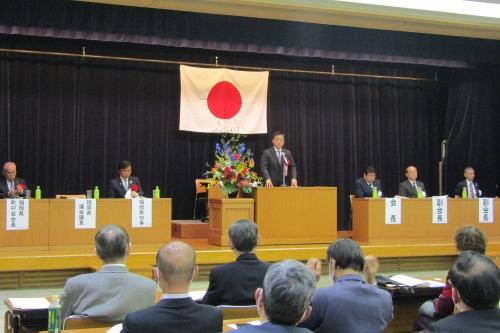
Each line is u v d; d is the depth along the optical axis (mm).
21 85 9492
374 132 11727
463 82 11328
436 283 4656
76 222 7004
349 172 11523
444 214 8516
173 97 10367
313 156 11266
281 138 8453
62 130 9711
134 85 10148
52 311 3129
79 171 9781
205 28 9125
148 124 10211
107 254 3205
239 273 3670
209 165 10492
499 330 2186
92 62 9906
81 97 9820
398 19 9656
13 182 8016
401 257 8094
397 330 5137
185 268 2535
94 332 2889
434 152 12102
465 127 11312
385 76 11734
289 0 8805
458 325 2207
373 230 8156
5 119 9359
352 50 9945
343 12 9320
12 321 3840
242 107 10344
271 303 2059
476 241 3752
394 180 11812
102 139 9922
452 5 9367
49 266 6555
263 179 8453
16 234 6785
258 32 9414
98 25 8555
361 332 2961
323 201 7875
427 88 12133
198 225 8820
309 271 2139
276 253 7320
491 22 9844
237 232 3754
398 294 4457
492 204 8773
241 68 10703
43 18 8281
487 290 2227
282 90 11078
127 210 7230
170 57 10359
